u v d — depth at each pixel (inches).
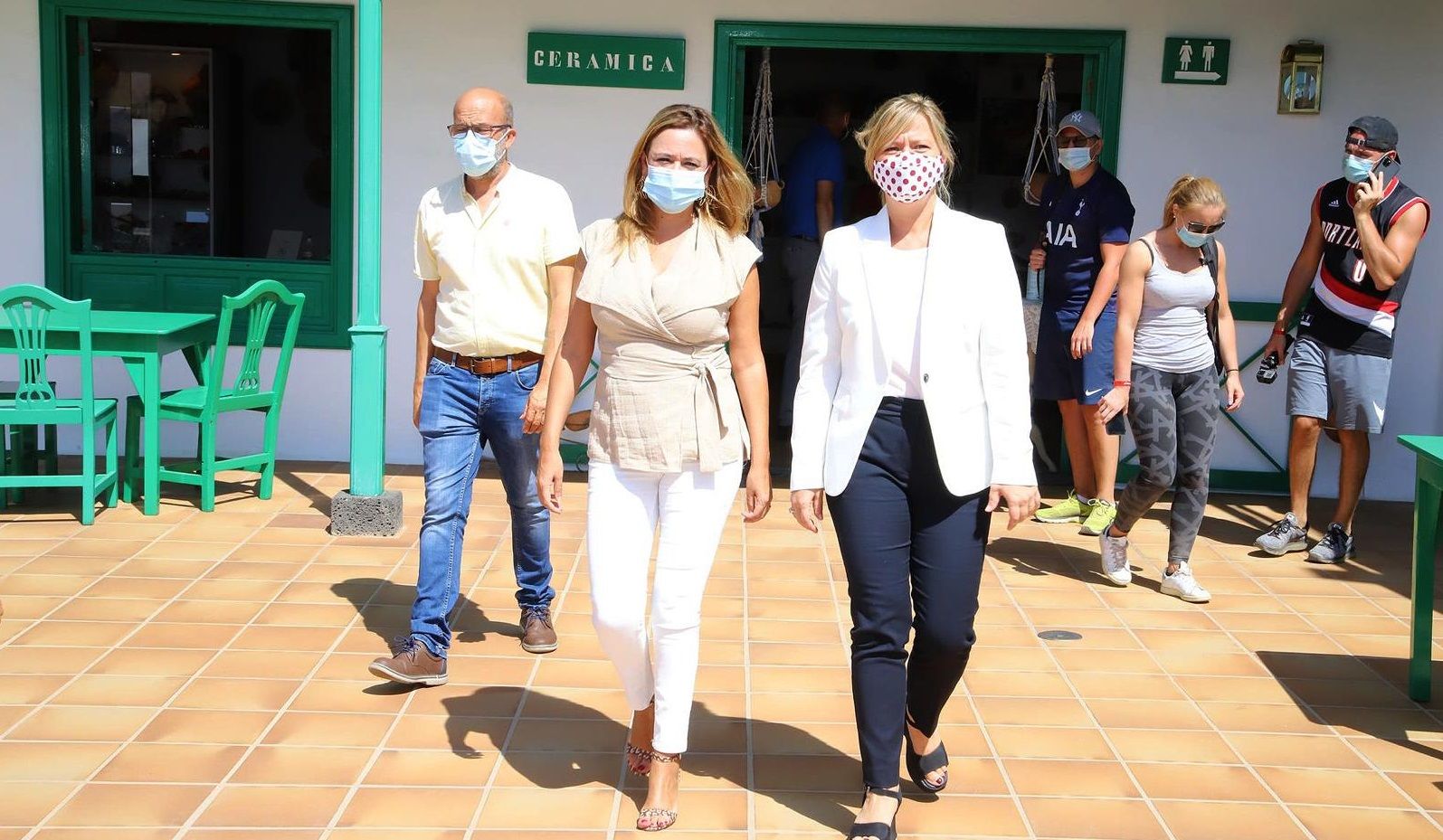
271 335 300.0
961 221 128.0
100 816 133.5
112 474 257.0
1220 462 301.1
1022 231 392.8
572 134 295.3
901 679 130.0
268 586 210.2
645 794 142.5
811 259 335.3
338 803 138.1
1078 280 250.8
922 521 129.8
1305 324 245.1
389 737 154.9
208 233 306.5
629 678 137.6
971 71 395.9
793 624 200.1
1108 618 208.1
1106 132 291.4
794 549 242.5
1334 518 247.6
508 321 170.4
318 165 305.9
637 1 292.2
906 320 127.2
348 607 201.3
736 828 135.0
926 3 290.2
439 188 175.0
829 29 291.4
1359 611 214.7
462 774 145.8
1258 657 191.3
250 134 304.5
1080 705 171.2
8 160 293.3
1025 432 127.9
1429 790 148.7
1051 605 213.9
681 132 126.8
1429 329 292.0
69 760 145.8
